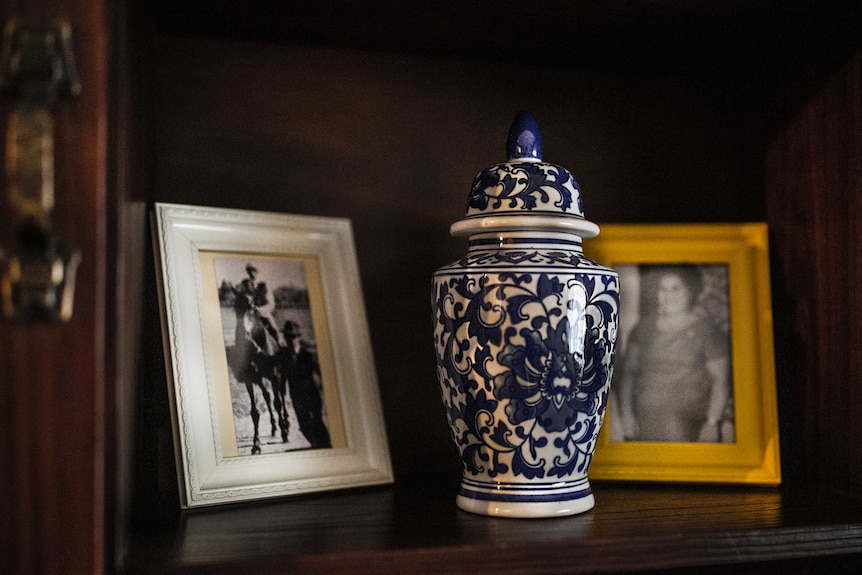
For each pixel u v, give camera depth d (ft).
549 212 2.17
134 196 1.96
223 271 2.38
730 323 2.60
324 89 2.72
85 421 1.51
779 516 2.14
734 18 2.42
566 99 2.91
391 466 2.52
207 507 2.21
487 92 2.86
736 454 2.54
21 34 1.49
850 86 2.33
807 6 2.34
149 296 2.23
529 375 2.06
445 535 1.92
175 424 2.18
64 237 1.52
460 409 2.16
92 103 1.53
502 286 2.06
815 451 2.52
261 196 2.64
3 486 1.48
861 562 2.54
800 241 2.61
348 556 1.77
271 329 2.43
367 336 2.57
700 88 2.98
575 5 2.33
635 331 2.60
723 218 2.98
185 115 2.57
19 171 1.49
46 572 1.49
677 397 2.57
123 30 1.71
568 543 1.88
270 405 2.37
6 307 1.49
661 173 2.96
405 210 2.78
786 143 2.69
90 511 1.51
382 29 2.54
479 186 2.24
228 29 2.53
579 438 2.14
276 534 1.94
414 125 2.80
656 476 2.52
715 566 2.48
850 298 2.35
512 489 2.12
